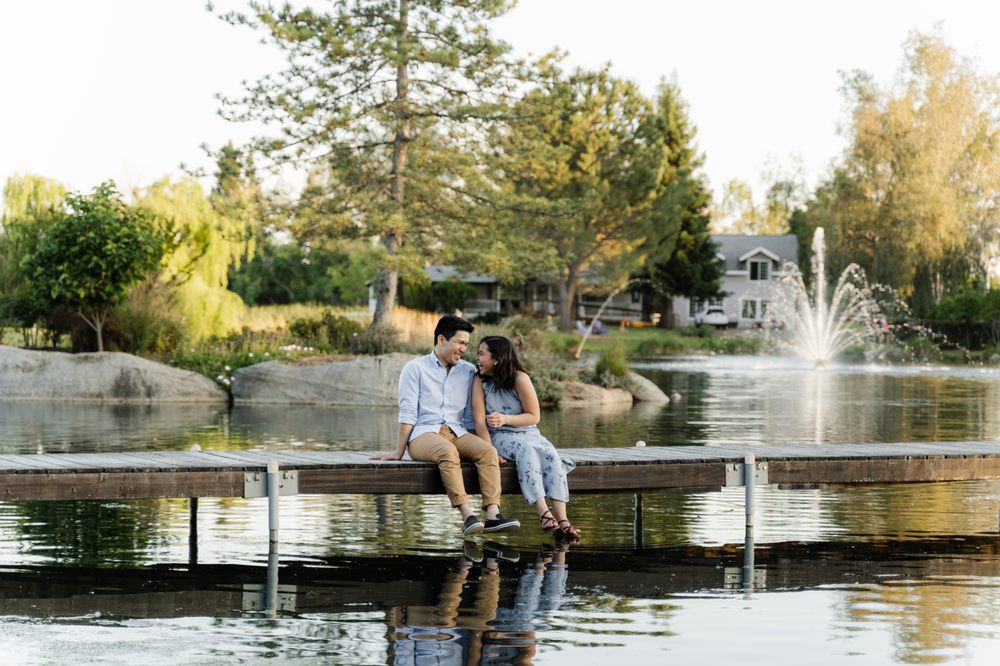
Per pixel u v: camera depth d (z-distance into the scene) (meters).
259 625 6.44
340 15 29.59
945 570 7.94
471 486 9.12
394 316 31.88
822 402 22.44
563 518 9.02
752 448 10.30
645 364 37.47
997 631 6.36
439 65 30.02
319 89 29.83
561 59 30.22
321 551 8.47
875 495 11.24
